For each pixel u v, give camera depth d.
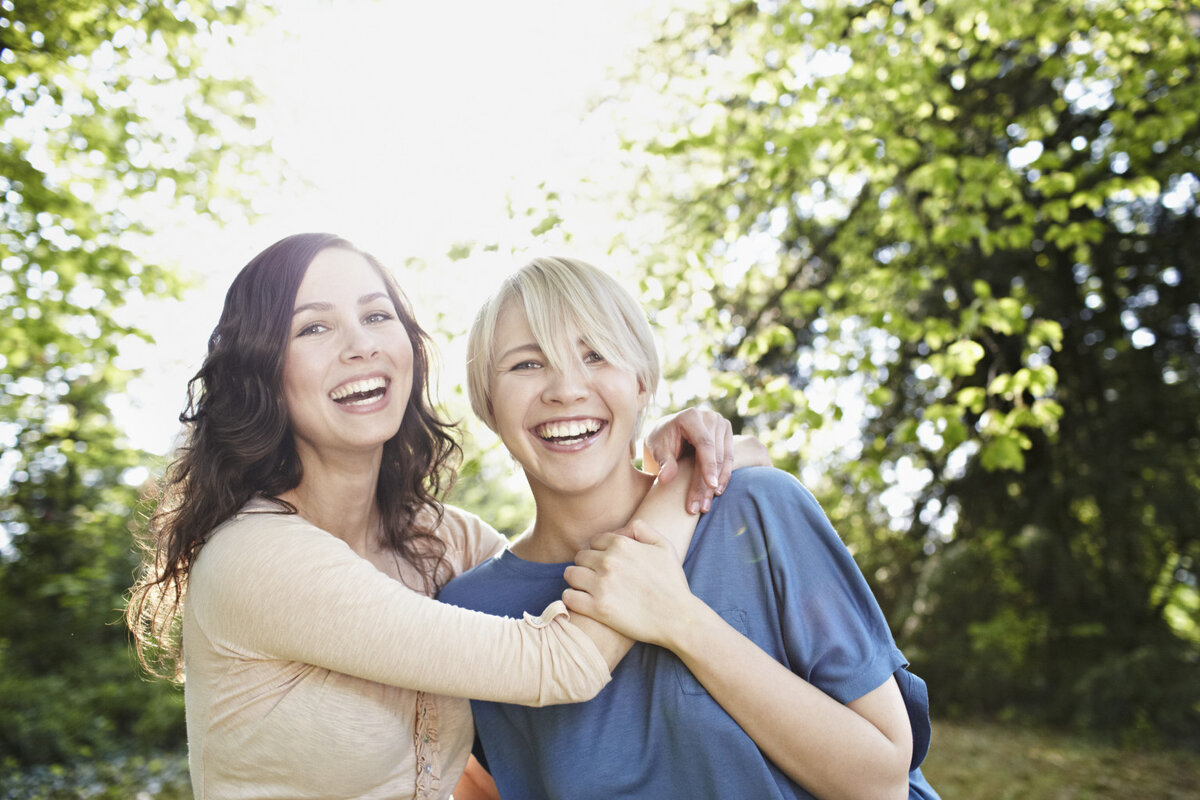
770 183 5.94
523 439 1.71
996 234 5.18
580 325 1.68
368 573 1.61
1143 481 8.67
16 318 5.52
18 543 9.44
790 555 1.69
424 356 2.05
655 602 1.59
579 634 1.58
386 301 1.85
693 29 6.49
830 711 1.54
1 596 9.15
